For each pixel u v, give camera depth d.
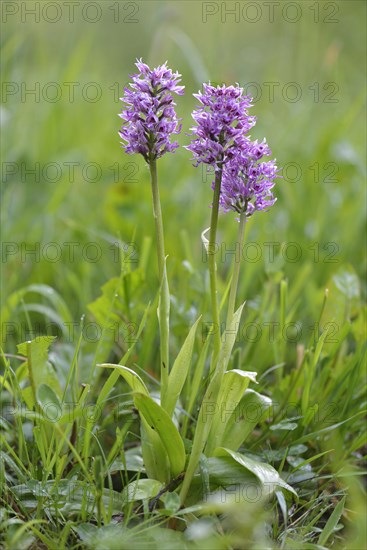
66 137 5.35
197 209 4.25
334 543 2.20
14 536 1.85
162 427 2.06
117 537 1.95
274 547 2.06
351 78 6.36
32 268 3.88
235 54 6.57
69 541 2.10
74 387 2.55
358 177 4.64
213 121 1.97
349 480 2.25
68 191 4.62
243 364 2.97
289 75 6.25
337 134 4.68
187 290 3.02
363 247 4.13
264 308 3.13
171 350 2.96
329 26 6.73
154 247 3.80
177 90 2.00
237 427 2.23
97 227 4.33
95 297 3.74
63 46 5.78
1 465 2.21
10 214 4.21
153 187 2.08
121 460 2.35
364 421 2.61
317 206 4.43
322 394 2.63
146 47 7.29
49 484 2.18
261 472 2.02
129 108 2.03
